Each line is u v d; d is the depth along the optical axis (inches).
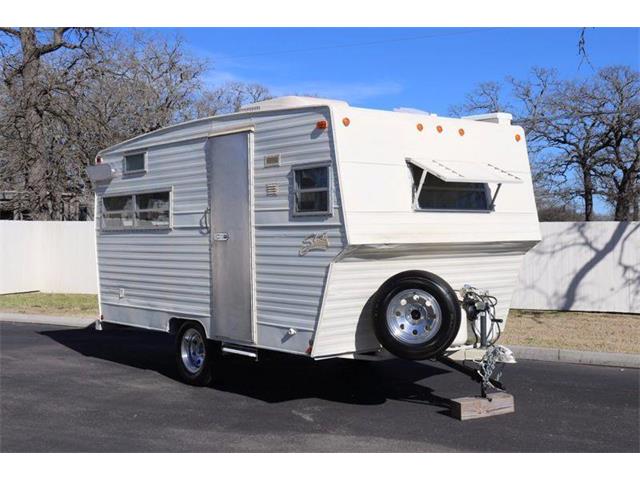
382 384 327.9
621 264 512.1
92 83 958.4
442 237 278.1
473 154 301.0
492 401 272.2
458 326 256.2
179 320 340.8
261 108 298.5
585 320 486.3
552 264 532.1
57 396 307.3
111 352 424.8
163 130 342.3
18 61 955.3
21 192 937.5
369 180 262.2
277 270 279.7
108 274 389.7
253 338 291.6
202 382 324.8
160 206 347.3
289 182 273.9
